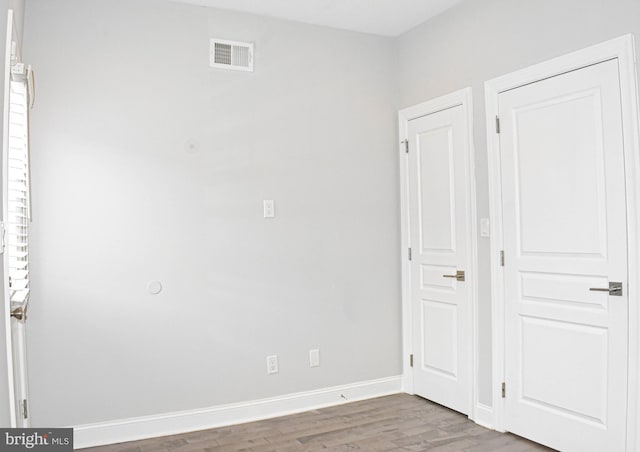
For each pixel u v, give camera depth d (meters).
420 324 3.83
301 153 3.66
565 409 2.74
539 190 2.89
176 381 3.21
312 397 3.64
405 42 3.95
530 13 2.93
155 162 3.20
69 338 2.96
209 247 3.34
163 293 3.20
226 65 3.42
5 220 1.73
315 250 3.69
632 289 2.42
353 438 3.04
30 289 2.88
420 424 3.26
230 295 3.39
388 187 3.99
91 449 2.92
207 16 3.38
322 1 3.37
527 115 2.96
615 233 2.50
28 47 2.90
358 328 3.83
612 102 2.51
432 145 3.68
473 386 3.31
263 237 3.51
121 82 3.12
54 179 2.95
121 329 3.08
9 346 1.77
